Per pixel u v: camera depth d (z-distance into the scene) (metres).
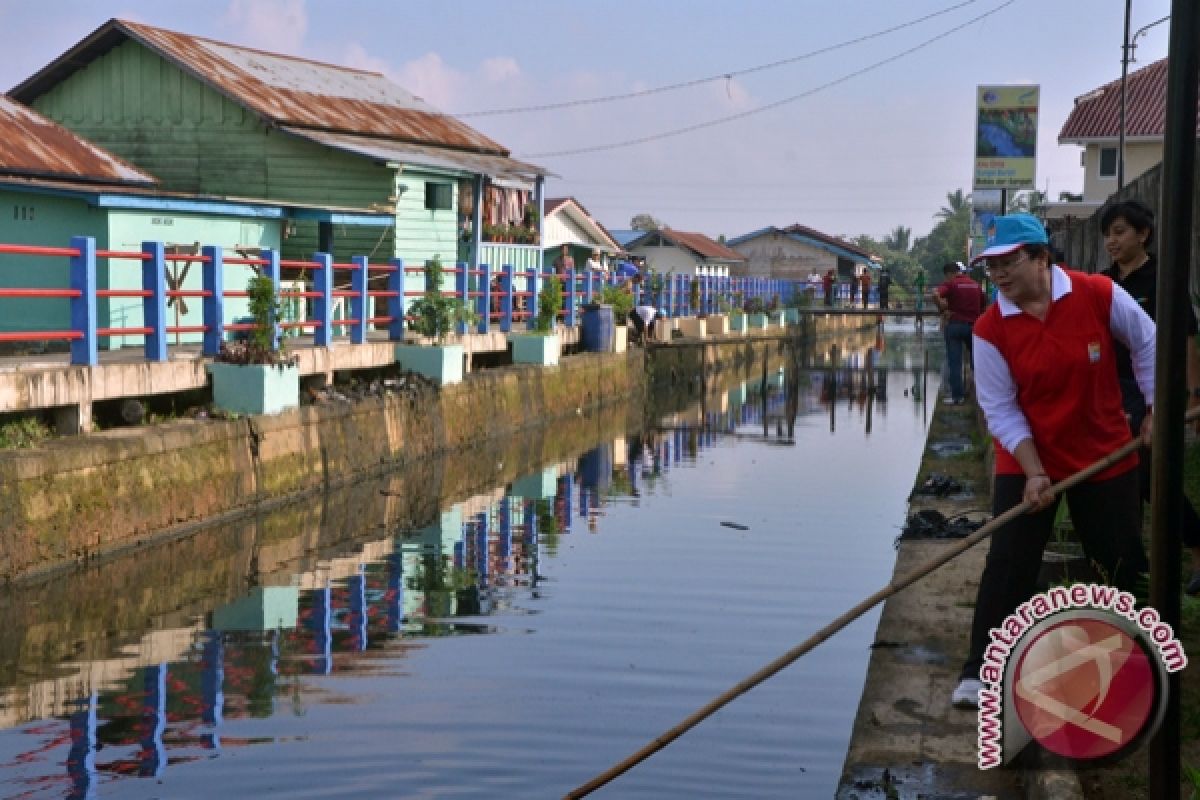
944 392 21.50
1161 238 3.68
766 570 10.94
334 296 17.52
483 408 20.16
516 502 14.71
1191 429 10.38
